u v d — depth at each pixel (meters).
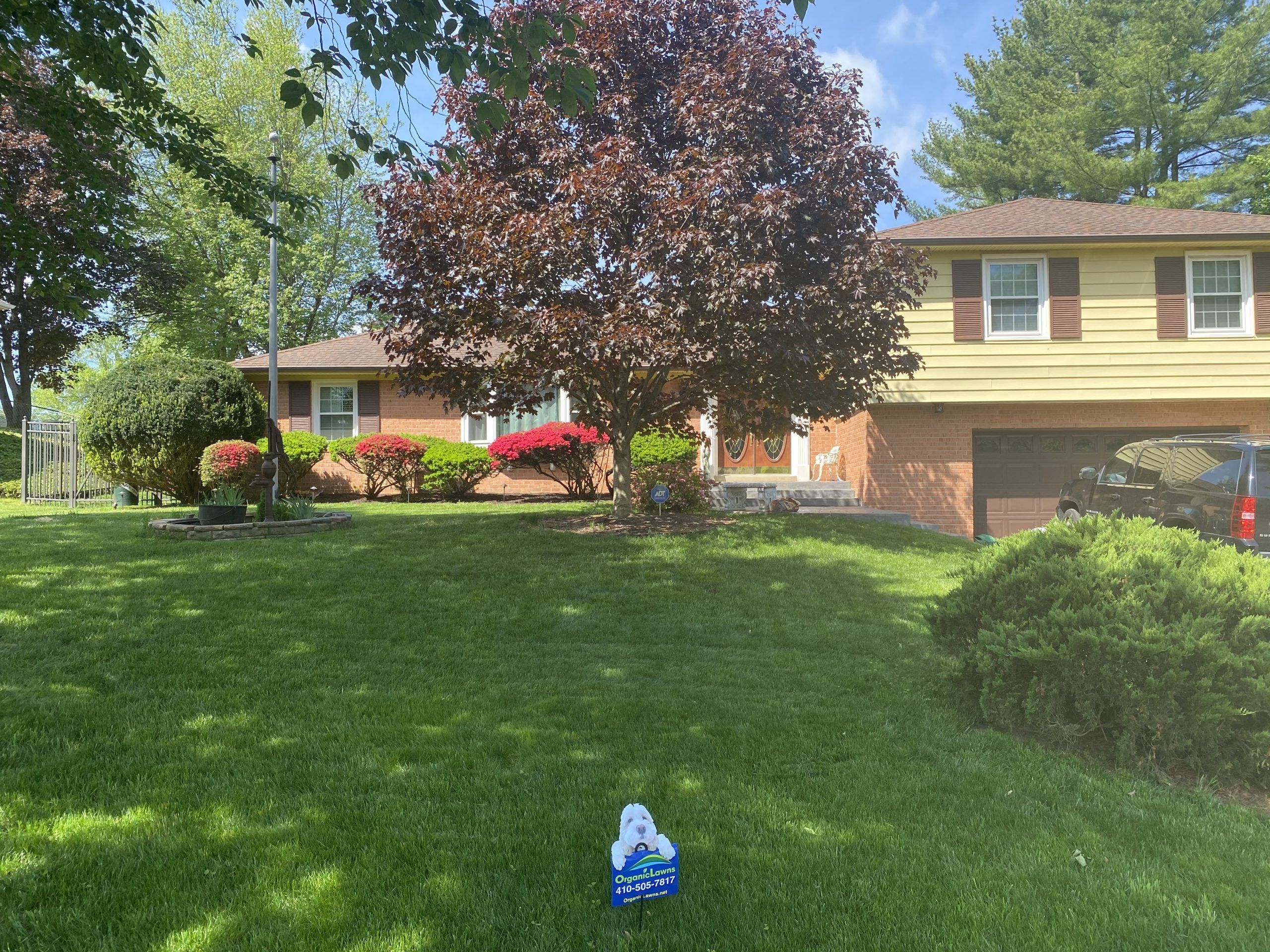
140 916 2.46
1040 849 3.06
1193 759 3.82
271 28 26.69
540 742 3.98
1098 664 3.99
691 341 8.62
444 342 9.96
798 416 10.84
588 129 9.80
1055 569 4.51
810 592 7.67
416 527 10.34
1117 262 13.30
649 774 3.61
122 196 9.90
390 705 4.48
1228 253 13.22
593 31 9.34
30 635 5.56
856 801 3.40
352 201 29.50
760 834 3.07
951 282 13.37
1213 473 8.37
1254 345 13.12
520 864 2.80
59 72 7.16
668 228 8.38
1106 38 25.05
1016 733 4.46
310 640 5.78
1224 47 22.23
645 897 2.58
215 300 27.77
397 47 5.00
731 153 8.65
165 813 3.13
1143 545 4.55
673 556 8.73
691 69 8.95
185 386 13.63
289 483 15.27
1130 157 24.95
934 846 3.04
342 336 31.55
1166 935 2.48
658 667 5.44
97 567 7.68
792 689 5.02
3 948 2.30
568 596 7.23
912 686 5.14
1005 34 28.08
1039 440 14.38
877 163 9.15
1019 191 26.52
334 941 2.36
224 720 4.20
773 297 8.66
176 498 14.34
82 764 3.57
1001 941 2.43
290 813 3.16
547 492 17.16
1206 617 3.96
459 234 9.06
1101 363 13.27
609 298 9.05
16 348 24.33
